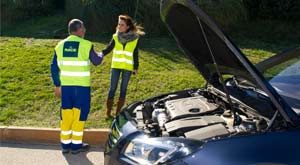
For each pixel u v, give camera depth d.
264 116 4.35
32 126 7.48
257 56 11.02
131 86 9.09
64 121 6.60
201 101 5.09
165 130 4.47
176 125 4.43
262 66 5.61
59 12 18.12
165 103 5.15
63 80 6.54
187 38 5.08
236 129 4.25
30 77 9.58
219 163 3.80
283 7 14.09
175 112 4.76
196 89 5.70
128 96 8.69
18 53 11.11
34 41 12.46
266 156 3.80
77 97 6.53
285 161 3.79
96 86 9.09
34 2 17.86
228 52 4.39
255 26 13.73
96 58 6.59
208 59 5.15
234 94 4.91
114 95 8.00
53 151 6.84
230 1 13.53
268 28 13.61
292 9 14.05
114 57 7.73
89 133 7.02
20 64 10.30
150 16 13.25
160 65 10.24
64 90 6.54
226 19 13.43
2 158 6.59
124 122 4.91
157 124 4.67
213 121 4.46
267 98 4.59
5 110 8.13
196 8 4.20
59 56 6.55
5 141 7.19
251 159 3.79
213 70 5.25
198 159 3.88
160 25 13.16
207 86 5.42
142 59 10.65
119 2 13.77
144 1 13.27
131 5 13.63
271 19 14.20
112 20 13.80
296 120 4.04
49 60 10.59
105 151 4.93
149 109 5.17
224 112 4.73
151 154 4.15
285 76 5.09
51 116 7.95
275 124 4.09
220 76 4.98
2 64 10.30
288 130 3.97
